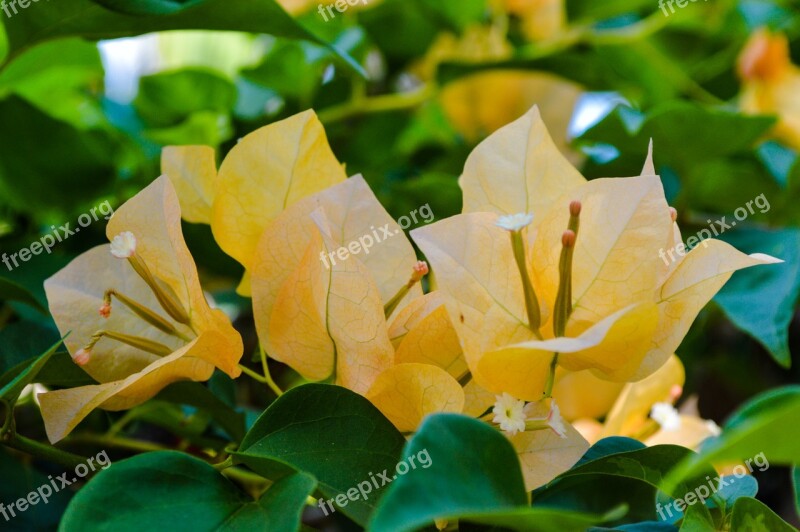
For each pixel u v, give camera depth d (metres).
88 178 0.51
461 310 0.36
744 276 0.47
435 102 0.64
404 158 0.65
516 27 0.67
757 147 0.54
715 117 0.49
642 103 0.67
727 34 0.68
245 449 0.36
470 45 0.66
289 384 0.50
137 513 0.35
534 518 0.33
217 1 0.42
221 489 0.36
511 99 0.61
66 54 0.53
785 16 0.68
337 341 0.38
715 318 0.60
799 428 0.32
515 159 0.39
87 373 0.41
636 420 0.44
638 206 0.37
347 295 0.37
